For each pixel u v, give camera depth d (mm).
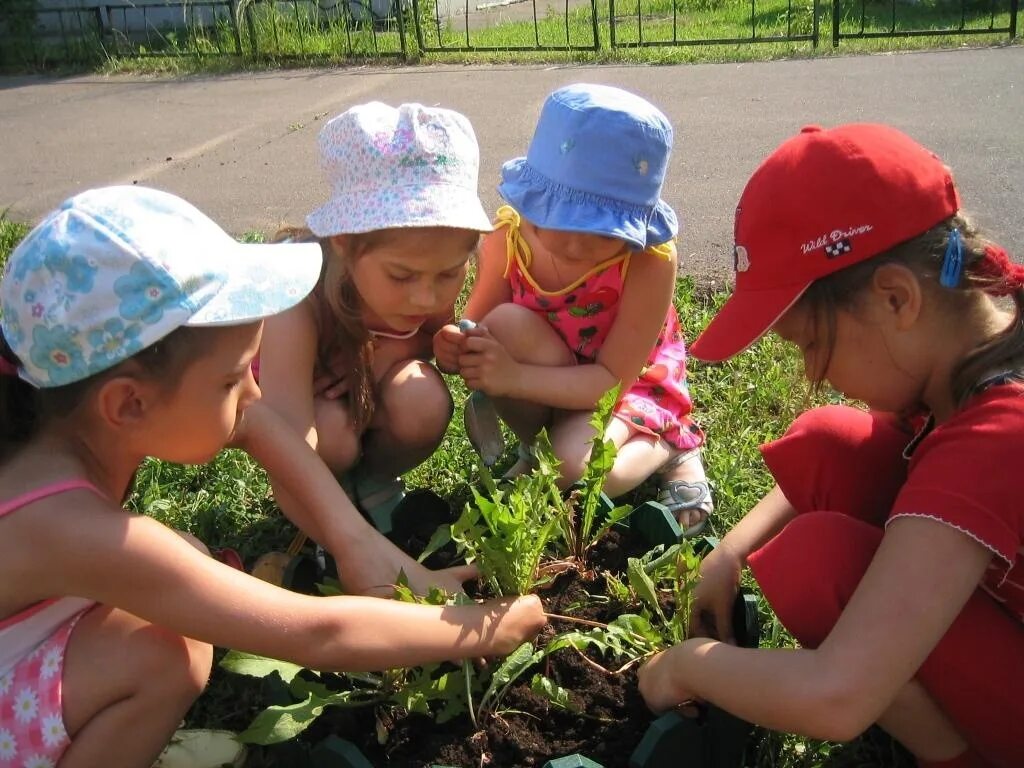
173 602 1522
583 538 2113
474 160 2156
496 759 1743
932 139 5758
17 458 1528
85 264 1413
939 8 10164
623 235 2143
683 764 1674
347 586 1957
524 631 1794
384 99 7574
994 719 1611
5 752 1586
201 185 5555
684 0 12273
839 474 1952
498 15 13328
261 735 1596
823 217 1517
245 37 9367
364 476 2551
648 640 1845
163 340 1439
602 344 2557
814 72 7773
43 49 9844
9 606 1542
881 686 1462
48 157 6332
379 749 1772
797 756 1812
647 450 2447
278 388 2191
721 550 2006
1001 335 1530
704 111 6773
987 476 1466
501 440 2609
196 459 1576
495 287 2713
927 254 1495
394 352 2498
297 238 2297
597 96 2195
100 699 1583
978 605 1633
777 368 3096
